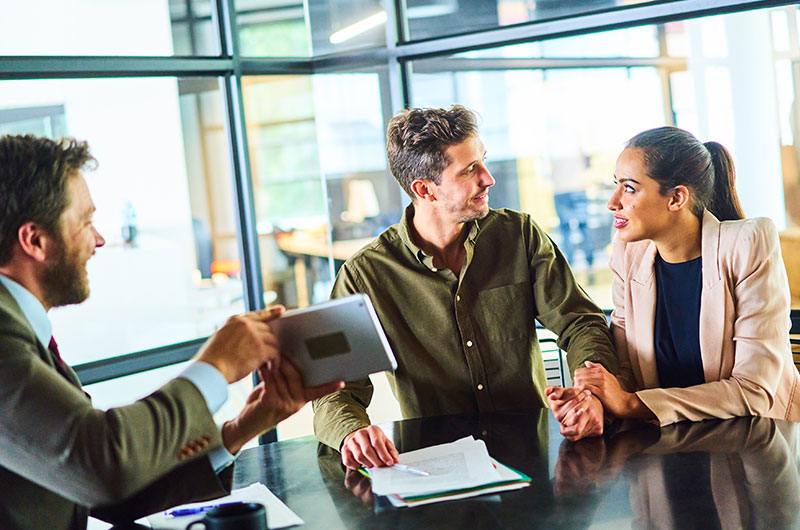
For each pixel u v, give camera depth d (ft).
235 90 10.69
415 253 6.98
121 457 3.65
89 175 4.36
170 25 14.47
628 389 6.52
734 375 6.18
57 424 3.62
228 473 4.64
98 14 15.88
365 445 5.62
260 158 29.09
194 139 29.40
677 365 6.60
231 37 10.58
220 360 4.13
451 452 5.66
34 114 17.52
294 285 25.22
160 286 28.58
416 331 7.07
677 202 6.28
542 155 24.23
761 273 6.18
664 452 5.38
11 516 3.87
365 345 4.59
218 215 30.50
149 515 4.70
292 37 16.15
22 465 3.72
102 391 17.37
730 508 4.38
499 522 4.49
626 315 6.82
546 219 25.16
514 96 24.30
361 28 12.05
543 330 9.14
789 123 11.90
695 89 14.80
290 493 5.28
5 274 4.01
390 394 14.23
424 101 16.65
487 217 7.28
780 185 12.55
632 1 10.27
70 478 3.68
